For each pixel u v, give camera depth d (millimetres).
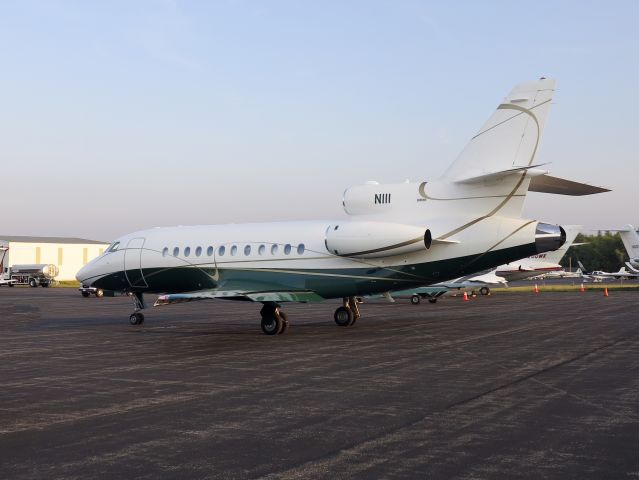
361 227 18016
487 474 5762
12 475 5879
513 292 53781
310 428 7508
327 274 19109
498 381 10547
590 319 23422
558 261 46781
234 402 9070
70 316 28562
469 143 17922
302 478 5715
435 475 5750
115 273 22844
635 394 9367
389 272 18344
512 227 17219
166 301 18594
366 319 24719
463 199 17828
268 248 20078
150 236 22594
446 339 17156
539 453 6391
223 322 24469
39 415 8352
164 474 5879
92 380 11094
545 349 14742
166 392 9891
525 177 17062
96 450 6672
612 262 123188
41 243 93688
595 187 17062
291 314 28500
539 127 17000
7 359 14008
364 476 5746
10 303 40281
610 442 6770
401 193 18641
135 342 17406
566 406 8570
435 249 17859
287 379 10992
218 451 6586
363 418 7988
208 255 21078
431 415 8109
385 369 11984
